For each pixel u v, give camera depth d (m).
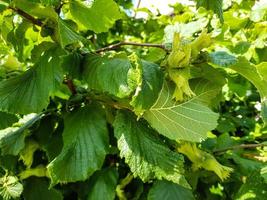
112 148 0.29
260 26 0.39
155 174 0.23
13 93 0.25
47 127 0.29
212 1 0.26
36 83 0.25
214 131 0.44
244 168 0.33
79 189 0.30
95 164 0.25
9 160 0.30
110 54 0.25
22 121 0.31
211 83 0.27
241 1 0.45
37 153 0.31
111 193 0.28
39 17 0.25
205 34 0.25
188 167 0.30
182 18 0.45
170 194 0.27
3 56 0.33
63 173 0.24
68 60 0.25
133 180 0.30
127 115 0.25
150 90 0.23
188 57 0.24
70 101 0.28
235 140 0.39
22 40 0.28
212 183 0.33
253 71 0.27
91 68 0.25
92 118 0.26
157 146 0.24
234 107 0.48
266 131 0.40
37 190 0.30
